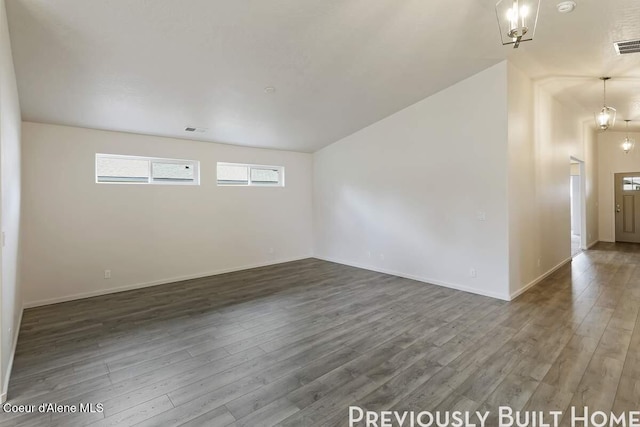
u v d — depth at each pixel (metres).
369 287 4.84
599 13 2.88
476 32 3.30
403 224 5.36
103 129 4.62
